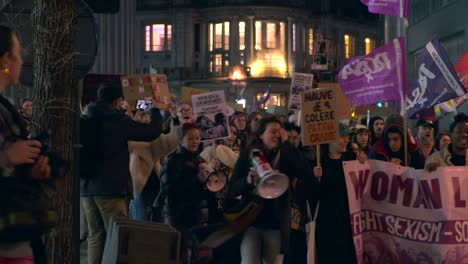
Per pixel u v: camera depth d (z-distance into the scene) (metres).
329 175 8.40
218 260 8.35
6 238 3.94
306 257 8.84
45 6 6.49
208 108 11.01
